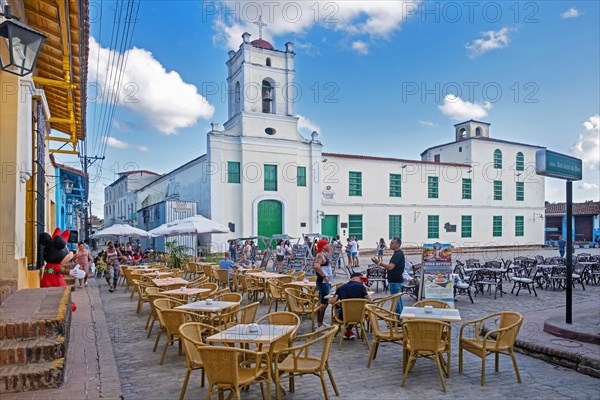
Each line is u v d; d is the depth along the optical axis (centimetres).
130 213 4578
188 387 587
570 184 854
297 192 2980
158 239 2995
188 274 1934
